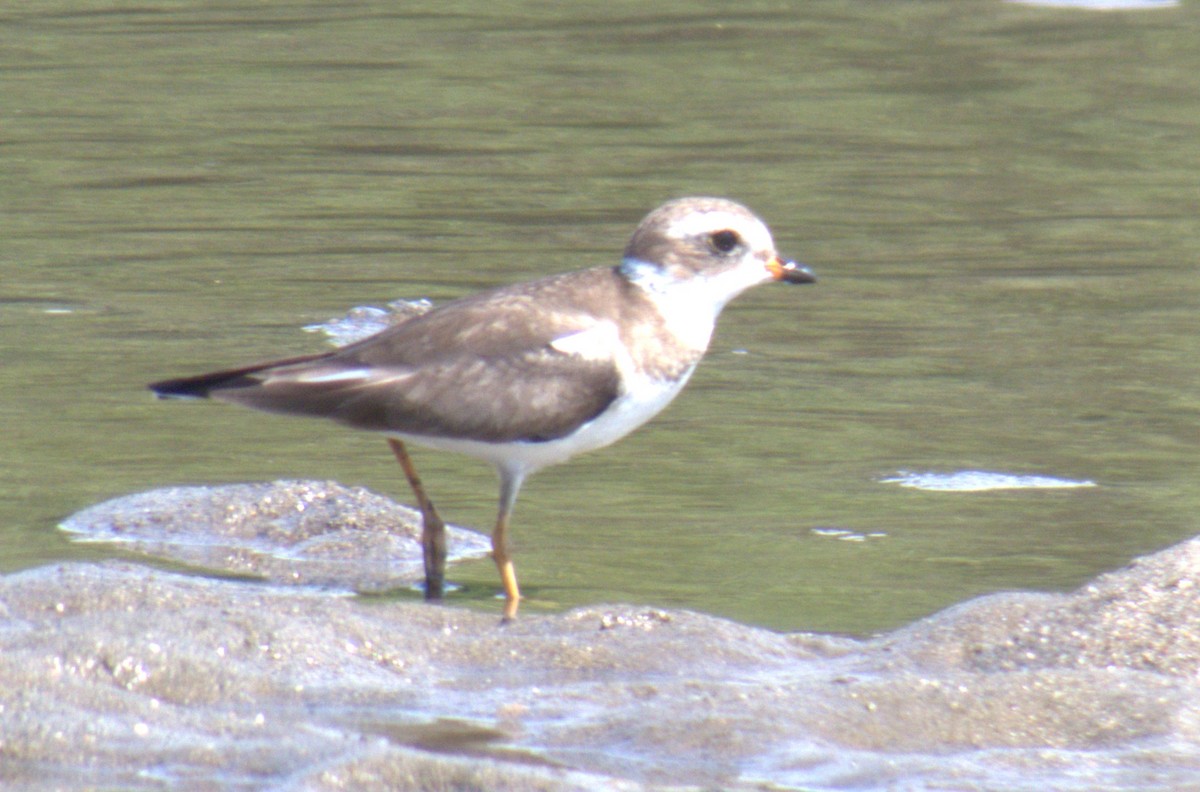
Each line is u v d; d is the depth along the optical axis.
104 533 12.23
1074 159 23.98
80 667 9.10
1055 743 8.75
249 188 22.30
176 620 9.67
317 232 20.59
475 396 11.07
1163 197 22.38
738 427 14.91
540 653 9.80
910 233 20.94
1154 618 9.95
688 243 11.53
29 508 12.71
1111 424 14.99
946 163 23.78
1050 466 13.96
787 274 11.79
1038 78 27.75
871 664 9.83
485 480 13.80
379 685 9.33
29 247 19.75
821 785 8.22
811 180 23.00
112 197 21.78
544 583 11.52
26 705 8.66
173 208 21.44
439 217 21.28
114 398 15.25
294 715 8.95
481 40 29.95
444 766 8.12
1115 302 18.58
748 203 21.94
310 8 32.03
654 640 9.98
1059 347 17.16
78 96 26.27
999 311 18.25
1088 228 21.19
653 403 11.50
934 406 15.45
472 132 25.02
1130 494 13.32
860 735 8.77
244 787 8.09
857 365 16.61
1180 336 17.50
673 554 12.06
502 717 8.96
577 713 9.02
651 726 8.74
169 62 28.20
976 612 10.25
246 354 16.34
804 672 9.70
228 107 26.00
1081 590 10.34
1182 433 14.78
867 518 12.77
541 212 21.50
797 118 25.77
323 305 18.02
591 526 12.64
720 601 11.15
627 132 25.08
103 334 16.94
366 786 8.01
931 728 8.84
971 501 13.14
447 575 11.70
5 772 8.18
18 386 15.44
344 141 24.53
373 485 13.59
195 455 14.04
